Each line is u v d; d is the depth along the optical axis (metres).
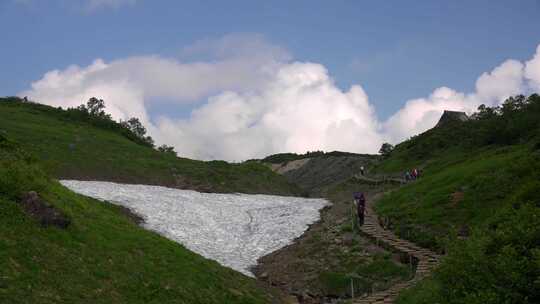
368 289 26.20
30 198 19.16
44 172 26.84
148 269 19.95
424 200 41.91
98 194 45.34
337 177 148.50
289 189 84.50
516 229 14.48
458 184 42.78
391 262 28.47
